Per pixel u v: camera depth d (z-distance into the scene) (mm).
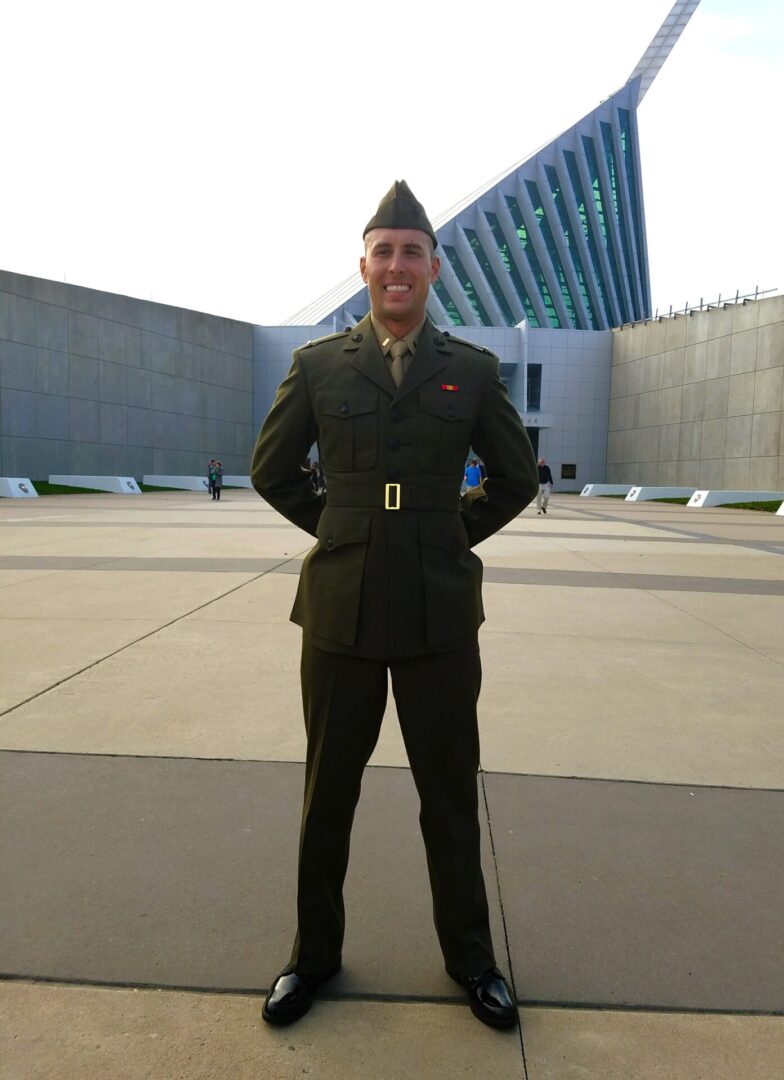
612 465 42625
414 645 1827
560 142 52062
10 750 3432
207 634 5617
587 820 2871
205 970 2002
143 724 3762
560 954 2100
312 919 1911
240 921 2213
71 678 4496
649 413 38969
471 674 1923
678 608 7023
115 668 4715
